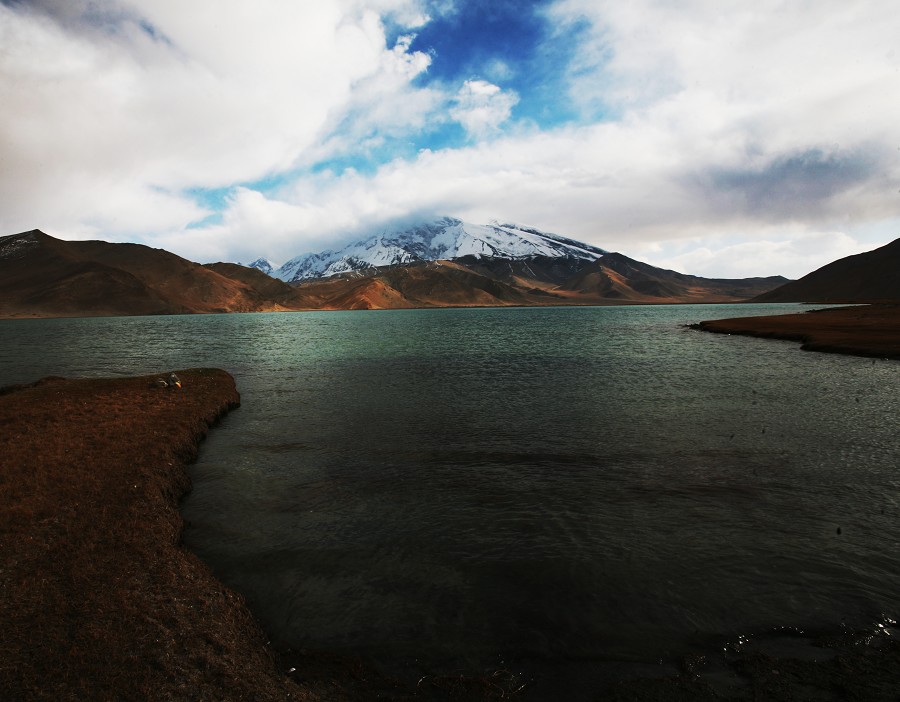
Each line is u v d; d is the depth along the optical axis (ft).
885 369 150.20
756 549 44.01
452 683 28.89
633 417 94.17
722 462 67.67
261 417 99.40
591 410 100.58
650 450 73.51
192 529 49.83
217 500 57.31
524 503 55.01
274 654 31.40
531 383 135.74
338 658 31.12
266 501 56.90
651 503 54.44
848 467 65.00
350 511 53.83
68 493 50.14
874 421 89.04
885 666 29.40
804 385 125.70
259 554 44.62
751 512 51.67
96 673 26.71
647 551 43.88
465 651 31.76
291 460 71.87
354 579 40.37
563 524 49.52
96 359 215.10
